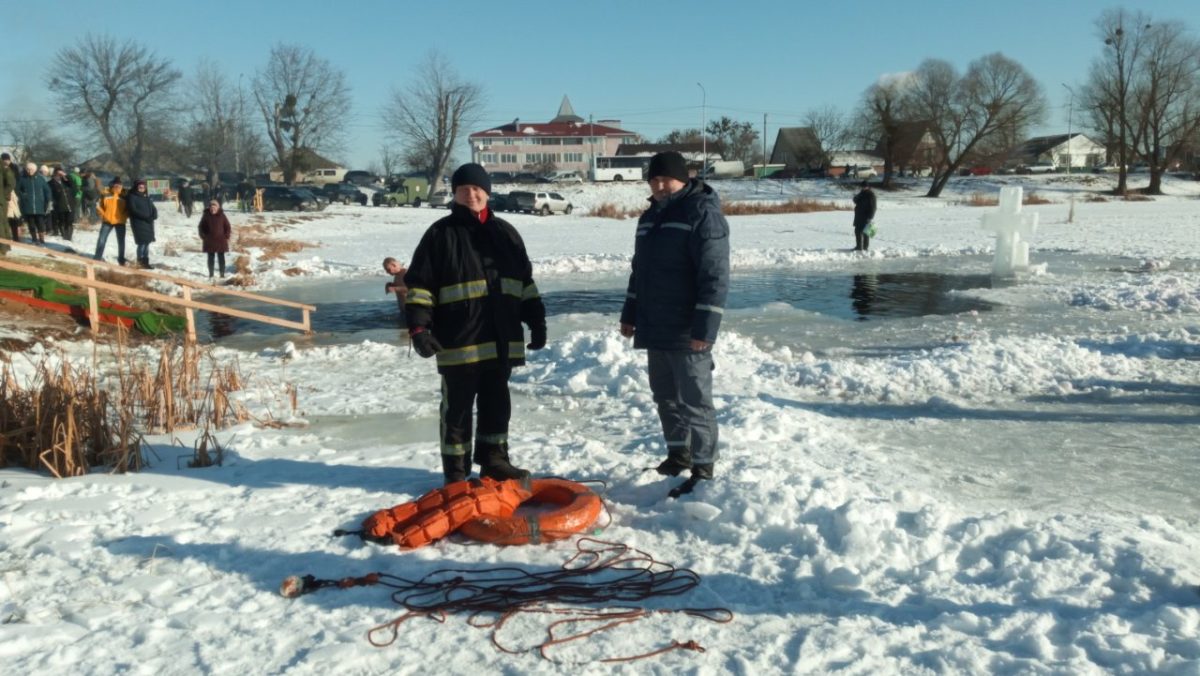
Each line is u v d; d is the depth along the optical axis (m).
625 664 3.44
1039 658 3.38
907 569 4.21
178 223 35.09
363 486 5.65
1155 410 7.57
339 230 39.19
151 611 3.93
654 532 4.80
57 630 3.74
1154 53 73.25
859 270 20.88
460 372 5.25
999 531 4.49
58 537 4.79
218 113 73.25
